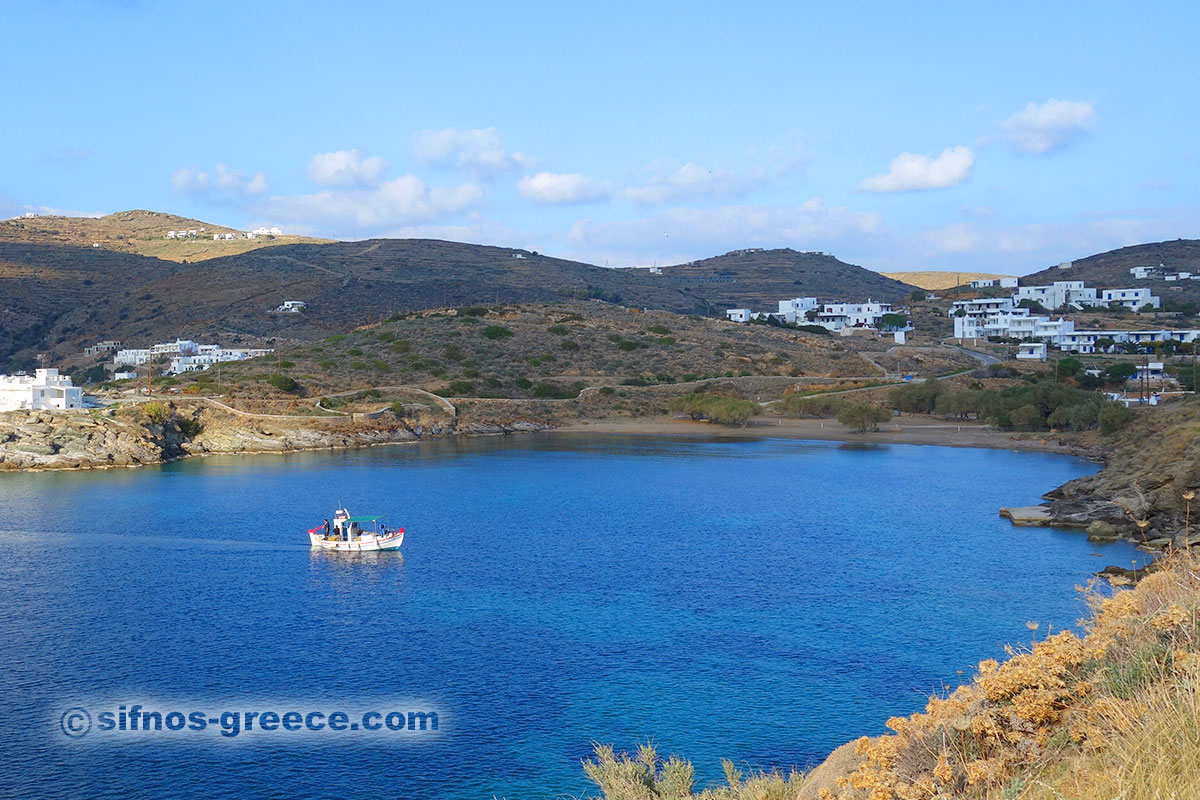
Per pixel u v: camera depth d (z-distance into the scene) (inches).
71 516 4089.6
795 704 1862.7
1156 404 6796.3
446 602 2679.6
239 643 2310.5
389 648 2258.9
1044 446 6230.3
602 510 4192.9
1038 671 609.3
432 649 2245.3
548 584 2871.6
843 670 2052.2
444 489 4817.9
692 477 5182.1
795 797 855.1
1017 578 2802.7
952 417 7800.2
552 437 7194.9
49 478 5260.8
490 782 1553.9
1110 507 3531.0
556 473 5359.3
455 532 3732.8
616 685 1984.5
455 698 1927.9
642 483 4977.9
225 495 4660.4
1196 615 622.8
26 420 5915.4
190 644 2300.7
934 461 5738.2
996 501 4303.6
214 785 1563.7
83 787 1556.3
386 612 2586.1
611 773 1135.0
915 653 2154.3
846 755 799.1
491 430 7386.8
